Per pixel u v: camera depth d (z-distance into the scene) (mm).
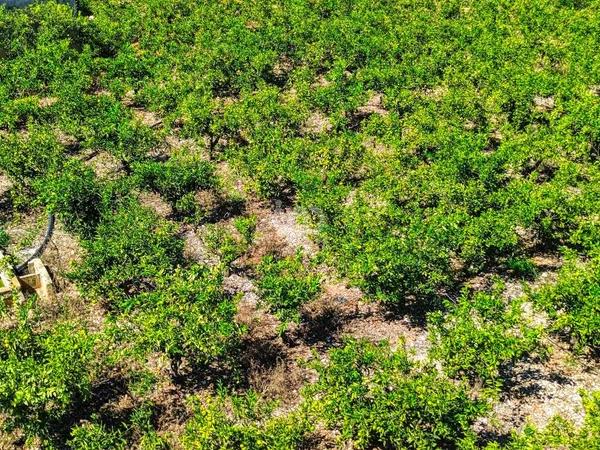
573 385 17484
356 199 23641
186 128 29359
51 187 23203
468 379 17031
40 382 14805
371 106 35969
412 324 19984
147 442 14953
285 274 20516
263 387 17531
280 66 42000
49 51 37844
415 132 27734
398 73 34250
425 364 17328
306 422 14633
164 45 41188
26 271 22250
